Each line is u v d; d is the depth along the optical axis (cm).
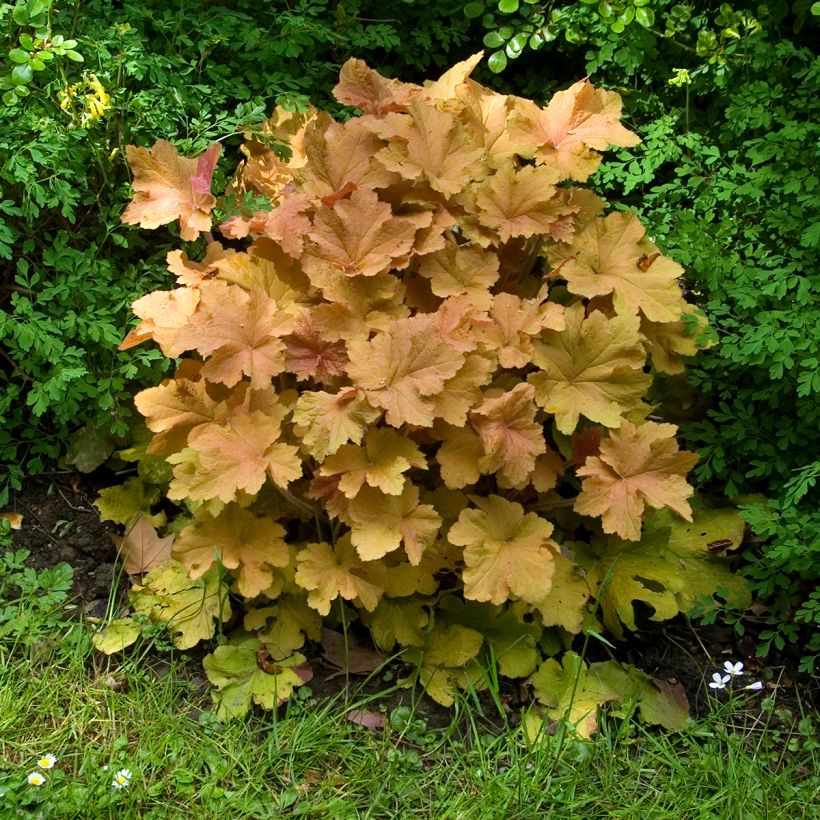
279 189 155
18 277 147
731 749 134
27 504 156
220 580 139
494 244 141
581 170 141
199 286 140
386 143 139
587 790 129
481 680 138
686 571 153
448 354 128
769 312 147
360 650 141
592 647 147
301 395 137
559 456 142
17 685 133
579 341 138
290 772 128
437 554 138
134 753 129
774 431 155
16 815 120
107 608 145
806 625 149
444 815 124
